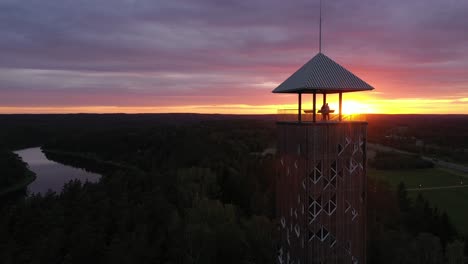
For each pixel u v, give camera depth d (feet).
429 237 185.68
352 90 104.68
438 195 340.80
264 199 262.67
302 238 105.50
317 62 108.06
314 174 103.09
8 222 214.28
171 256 184.44
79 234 183.42
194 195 256.52
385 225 230.89
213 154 402.72
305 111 110.42
